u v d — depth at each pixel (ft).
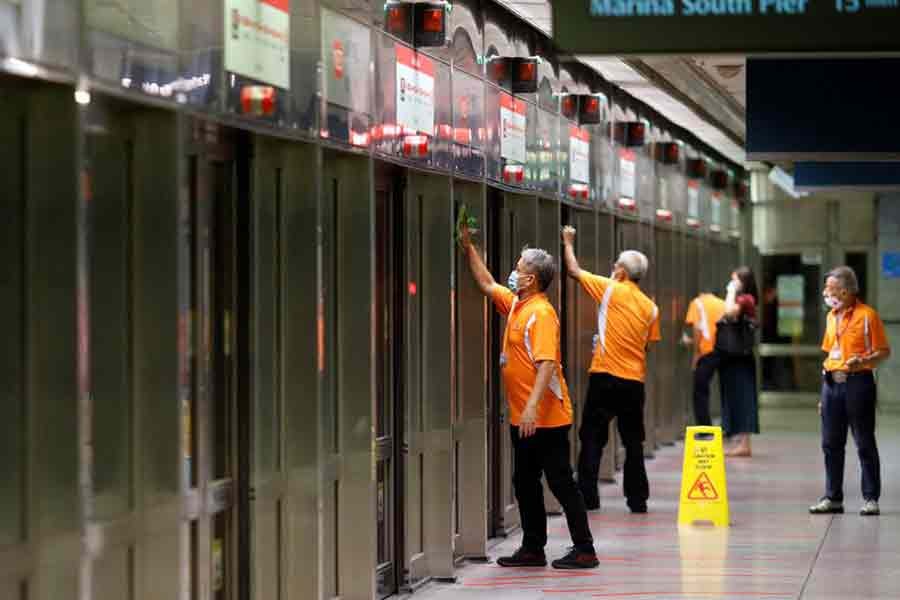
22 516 19.79
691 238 75.72
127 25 21.25
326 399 31.17
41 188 19.84
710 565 39.11
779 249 100.37
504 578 37.11
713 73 53.78
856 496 53.16
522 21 43.47
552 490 38.22
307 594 28.43
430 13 34.42
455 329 39.34
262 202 27.27
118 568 22.36
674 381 72.43
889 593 35.37
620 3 23.82
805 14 23.62
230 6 24.64
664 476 59.62
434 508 36.68
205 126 24.99
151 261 22.70
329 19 29.09
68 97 19.85
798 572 38.17
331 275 31.45
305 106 27.86
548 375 36.70
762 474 60.39
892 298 98.02
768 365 100.68
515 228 44.93
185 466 23.30
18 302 19.76
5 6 18.39
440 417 36.63
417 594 35.06
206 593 24.77
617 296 47.96
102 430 21.89
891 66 41.04
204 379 24.64
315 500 28.30
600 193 54.34
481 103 39.63
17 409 19.77
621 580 36.86
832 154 41.39
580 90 51.08
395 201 35.58
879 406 97.04
